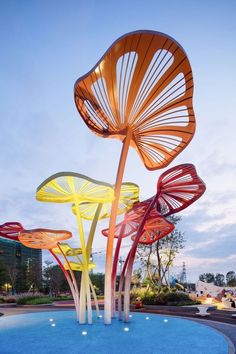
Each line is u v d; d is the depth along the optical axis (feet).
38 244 59.00
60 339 38.73
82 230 51.03
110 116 48.37
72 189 45.03
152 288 106.63
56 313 75.72
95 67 40.19
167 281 108.37
